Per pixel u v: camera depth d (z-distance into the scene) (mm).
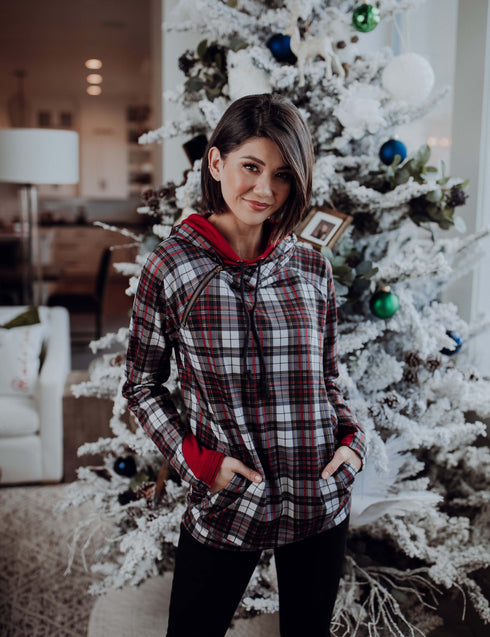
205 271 1106
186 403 1173
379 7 1788
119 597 1938
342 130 1791
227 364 1098
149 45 8500
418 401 1772
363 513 1669
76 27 7715
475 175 2158
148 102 11148
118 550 1972
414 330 1751
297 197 1112
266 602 1654
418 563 1993
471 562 1740
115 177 11375
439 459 1932
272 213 1138
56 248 9016
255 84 1689
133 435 1796
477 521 1922
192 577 1188
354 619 1799
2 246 7059
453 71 2295
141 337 1157
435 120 2365
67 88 10977
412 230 2193
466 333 1940
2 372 2994
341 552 1221
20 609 2029
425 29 2314
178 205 1766
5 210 9672
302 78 1673
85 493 1921
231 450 1125
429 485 2002
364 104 1661
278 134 1056
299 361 1126
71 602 2070
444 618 1835
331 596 1228
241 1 1801
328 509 1154
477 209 2168
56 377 2912
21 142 4312
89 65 9617
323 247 1634
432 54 2324
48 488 2918
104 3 6770
